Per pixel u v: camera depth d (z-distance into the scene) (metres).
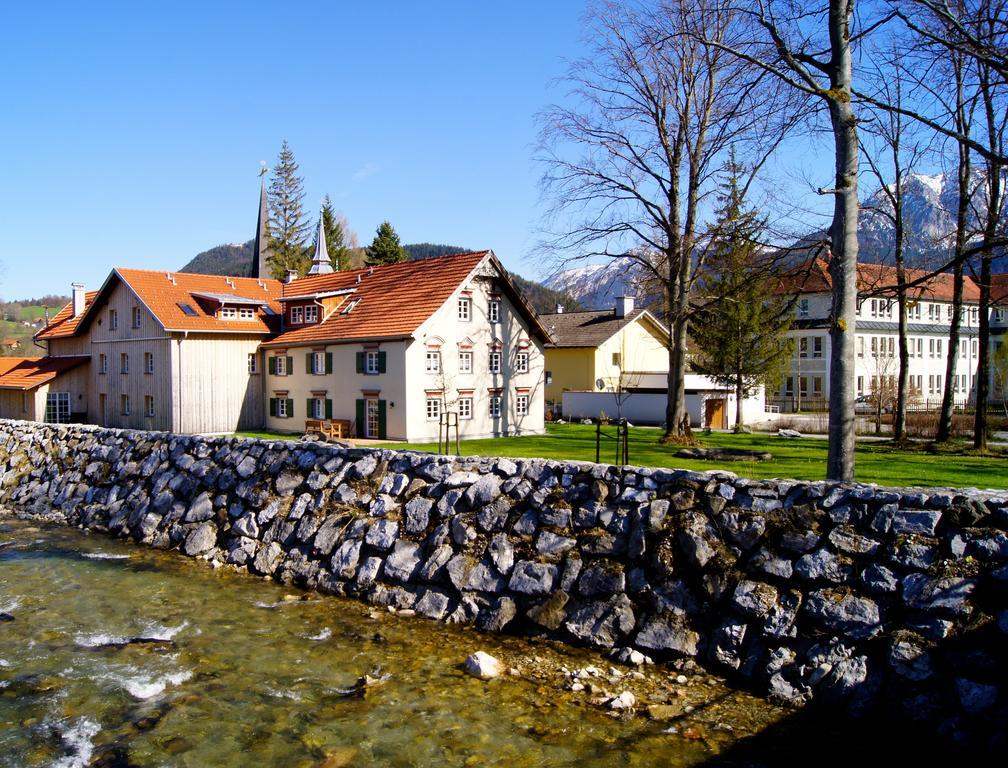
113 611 13.07
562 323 60.22
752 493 10.79
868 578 9.23
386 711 9.14
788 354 40.22
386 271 43.66
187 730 8.77
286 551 15.05
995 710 7.68
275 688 9.85
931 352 66.06
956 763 7.62
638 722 8.72
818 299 59.28
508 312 40.41
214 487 17.70
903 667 8.41
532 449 29.73
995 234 16.25
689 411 43.50
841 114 13.27
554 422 48.91
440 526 13.30
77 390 48.75
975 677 7.97
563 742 8.34
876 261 25.14
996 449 26.59
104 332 47.62
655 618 10.48
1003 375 53.69
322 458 16.22
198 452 18.97
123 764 8.06
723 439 32.94
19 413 48.78
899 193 24.55
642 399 46.78
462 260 39.22
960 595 8.52
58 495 21.83
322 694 9.65
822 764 7.77
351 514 14.63
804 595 9.56
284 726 8.83
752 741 8.23
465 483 13.60
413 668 10.38
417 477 14.43
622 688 9.54
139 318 44.59
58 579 15.06
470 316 38.47
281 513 15.77
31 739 8.60
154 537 17.77
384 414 37.22
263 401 45.75
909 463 22.59
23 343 91.94
